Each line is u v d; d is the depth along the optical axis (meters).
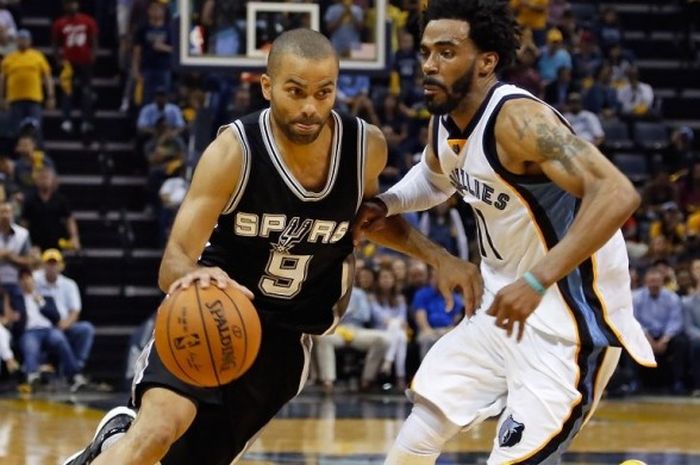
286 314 7.59
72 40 29.20
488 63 7.29
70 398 20.52
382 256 22.62
